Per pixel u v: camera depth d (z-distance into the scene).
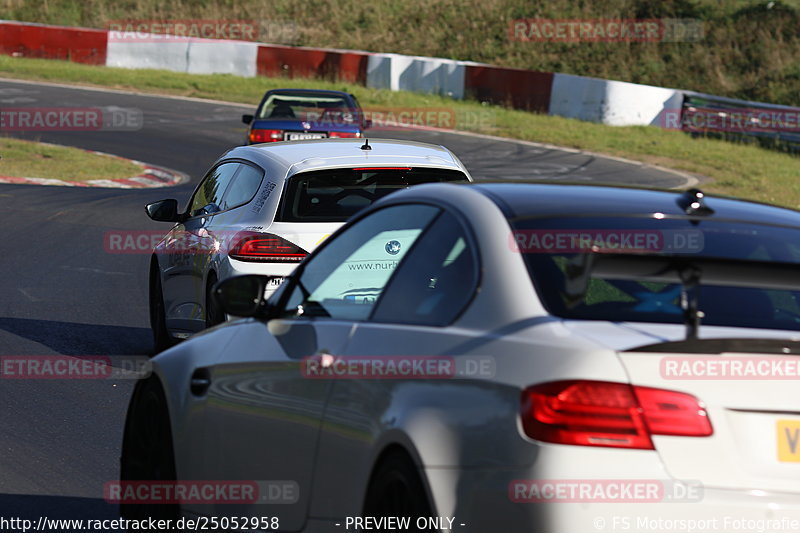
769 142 122.38
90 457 22.86
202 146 100.94
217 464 16.25
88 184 78.38
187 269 31.58
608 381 10.80
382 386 12.85
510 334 11.77
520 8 170.38
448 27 171.12
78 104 124.12
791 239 14.05
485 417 11.31
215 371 16.50
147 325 37.78
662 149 113.50
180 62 156.75
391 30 173.38
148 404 18.55
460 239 13.52
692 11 160.50
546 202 14.07
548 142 115.94
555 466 10.63
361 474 12.91
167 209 33.69
